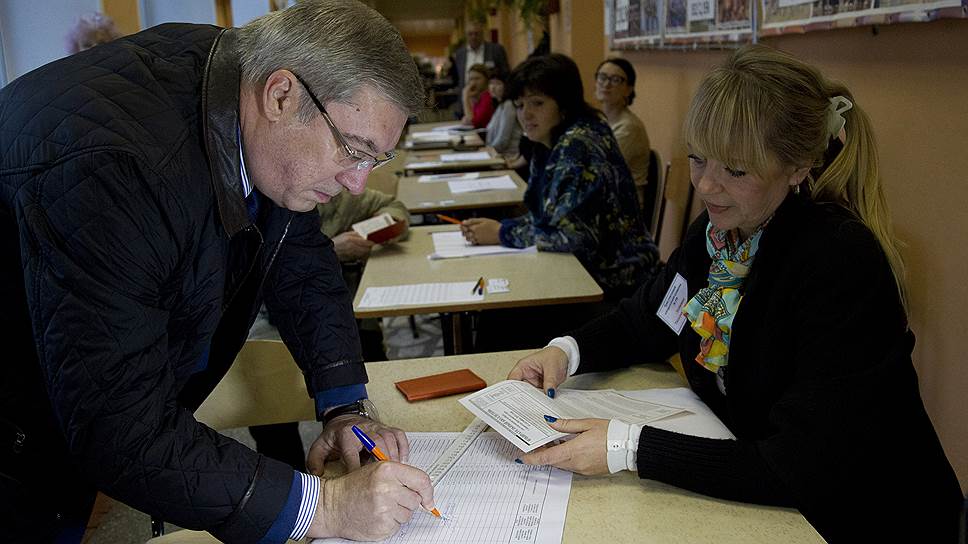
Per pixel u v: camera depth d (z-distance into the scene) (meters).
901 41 1.99
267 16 0.97
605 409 1.29
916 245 1.97
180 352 1.04
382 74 0.91
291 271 1.31
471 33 8.96
